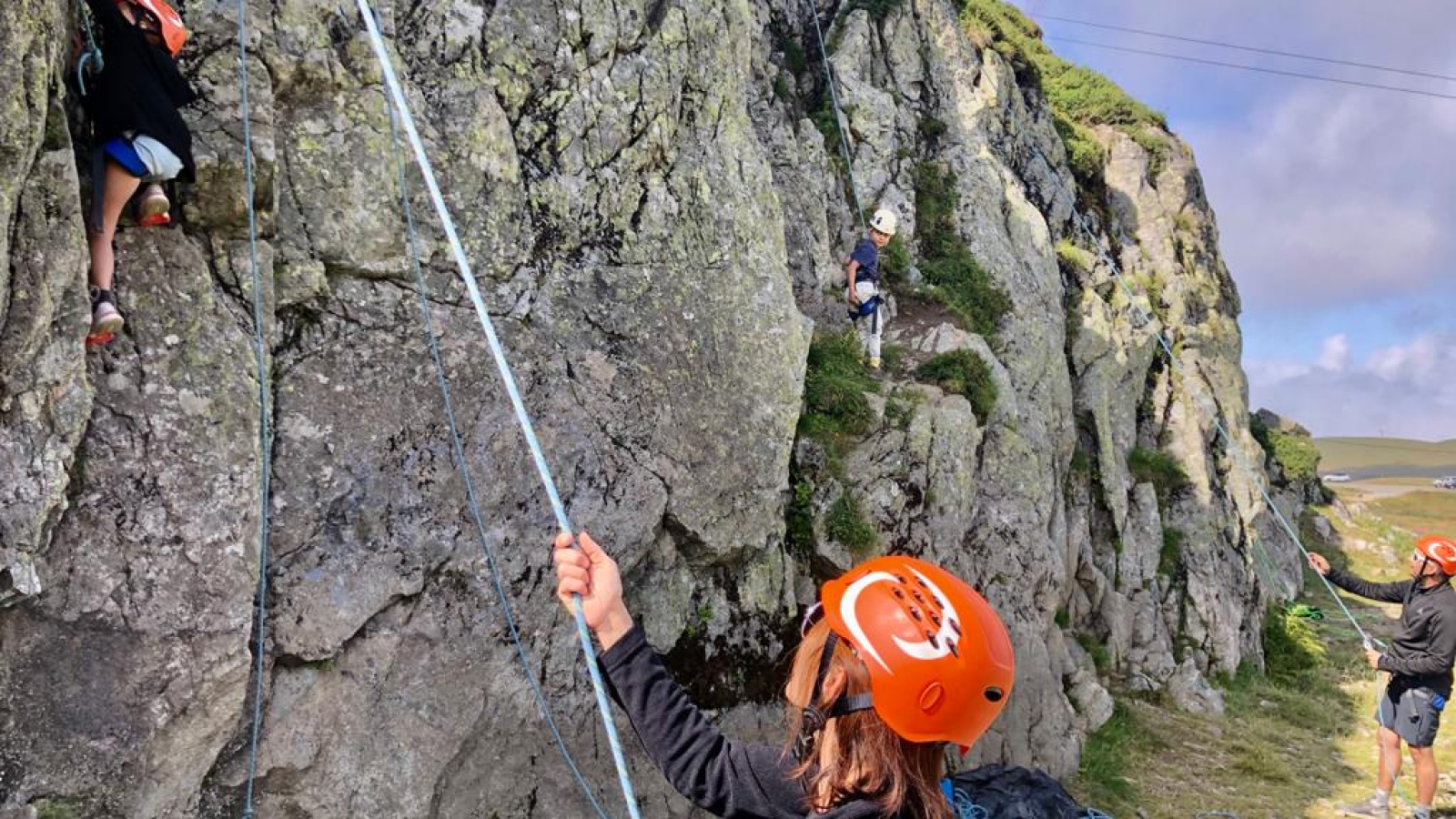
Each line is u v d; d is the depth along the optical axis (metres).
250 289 5.07
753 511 7.13
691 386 6.90
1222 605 14.22
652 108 7.16
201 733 4.49
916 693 1.85
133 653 4.34
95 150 4.36
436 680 5.36
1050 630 10.72
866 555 7.99
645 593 6.55
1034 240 13.72
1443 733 12.43
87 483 4.35
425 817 5.21
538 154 6.52
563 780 5.80
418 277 5.73
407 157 5.82
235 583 4.63
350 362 5.41
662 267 6.96
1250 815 9.34
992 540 9.68
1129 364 15.23
